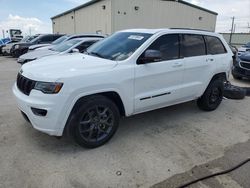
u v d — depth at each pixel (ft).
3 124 12.84
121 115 11.68
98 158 9.85
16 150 10.25
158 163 9.60
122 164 9.47
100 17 75.41
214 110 16.53
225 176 8.88
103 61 10.94
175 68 12.80
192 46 14.07
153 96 12.11
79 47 26.76
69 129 9.89
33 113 9.45
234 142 11.66
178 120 14.38
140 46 11.63
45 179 8.41
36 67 10.36
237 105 18.04
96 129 10.53
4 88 21.40
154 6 74.74
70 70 9.67
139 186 8.21
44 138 11.39
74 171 8.93
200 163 9.68
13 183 8.14
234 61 28.40
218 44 16.08
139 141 11.45
